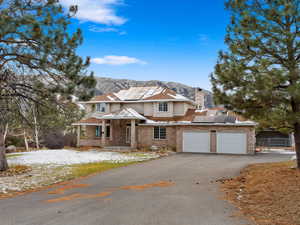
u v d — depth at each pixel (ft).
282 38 37.70
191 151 93.45
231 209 24.91
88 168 58.03
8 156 87.10
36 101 45.55
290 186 30.14
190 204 27.09
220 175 45.98
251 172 45.75
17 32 34.71
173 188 35.91
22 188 39.45
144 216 23.31
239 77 38.34
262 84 34.65
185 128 94.68
